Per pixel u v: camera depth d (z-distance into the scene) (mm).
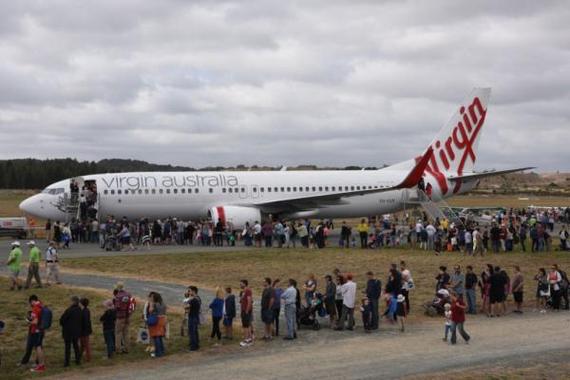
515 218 66062
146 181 58344
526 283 37781
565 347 23406
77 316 21797
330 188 62250
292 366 20859
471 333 26141
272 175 61688
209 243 54969
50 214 59000
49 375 20703
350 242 58844
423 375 19391
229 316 25031
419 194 62688
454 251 50000
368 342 24594
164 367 21312
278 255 46594
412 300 32812
